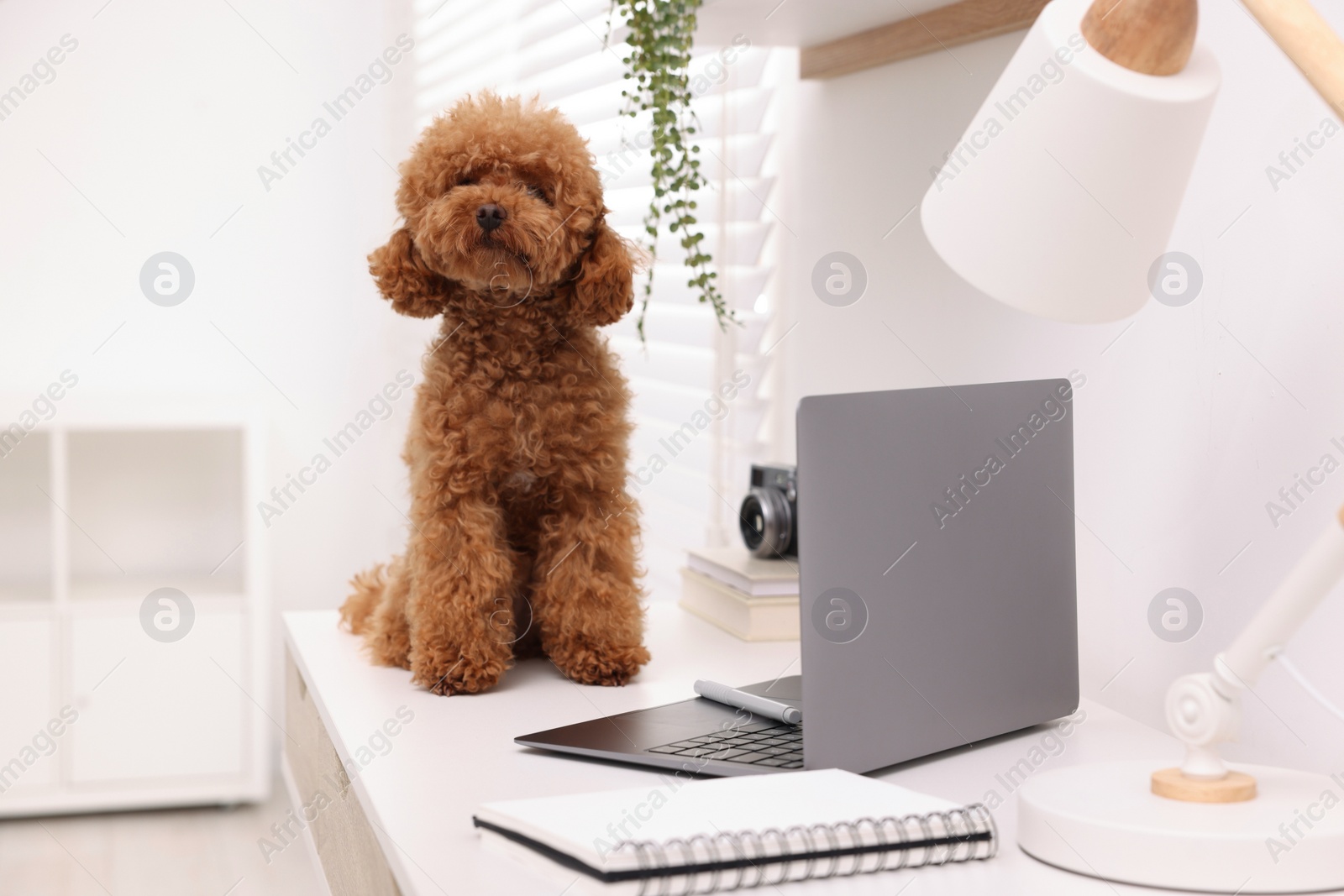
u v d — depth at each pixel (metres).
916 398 0.93
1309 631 0.92
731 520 1.90
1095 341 1.17
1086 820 0.70
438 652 1.14
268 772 2.51
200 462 2.79
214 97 2.71
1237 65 0.98
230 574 2.78
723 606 1.45
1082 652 1.21
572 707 1.10
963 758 0.94
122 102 2.65
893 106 1.51
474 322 1.15
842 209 1.66
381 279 1.17
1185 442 1.05
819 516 0.85
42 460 2.69
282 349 2.79
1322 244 0.90
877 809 0.75
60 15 2.60
